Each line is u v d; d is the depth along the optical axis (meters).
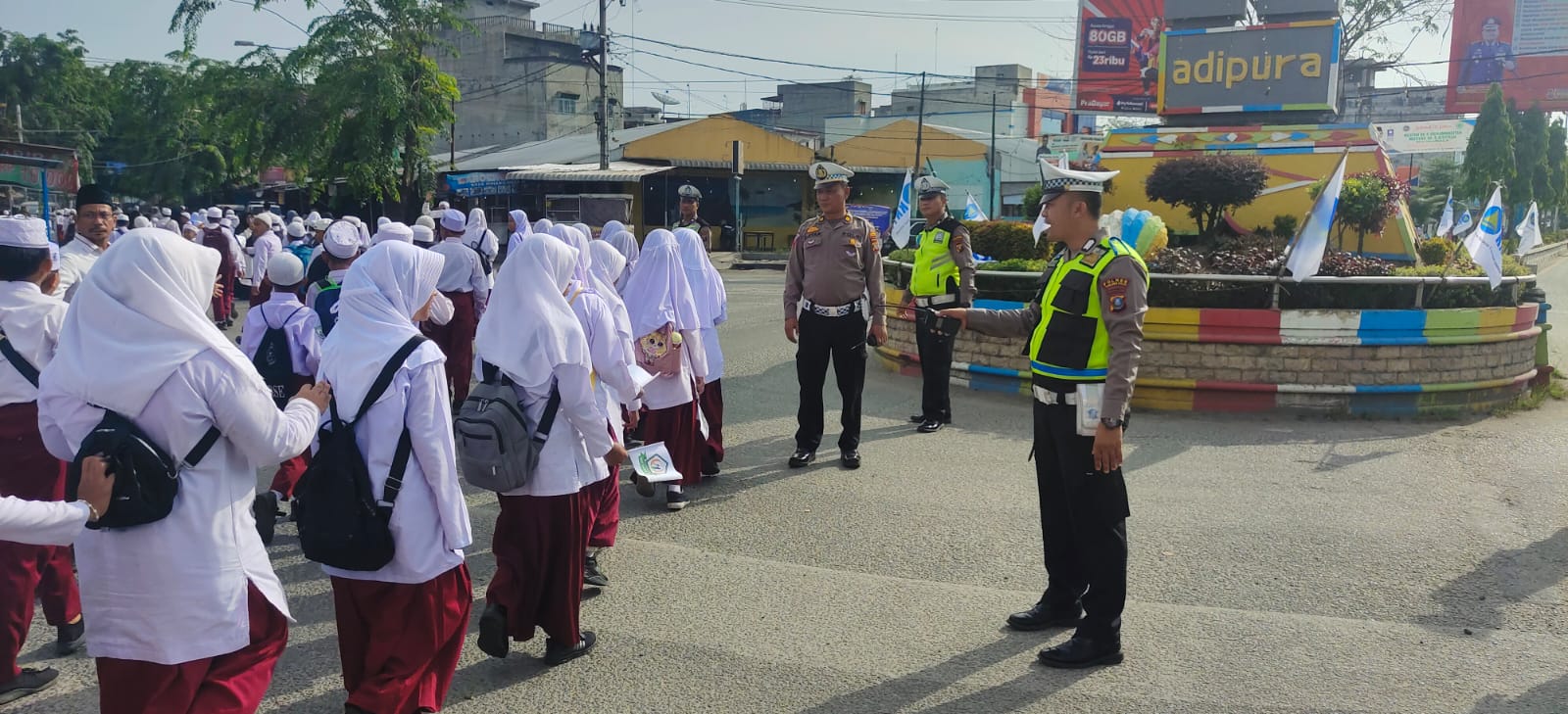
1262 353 9.10
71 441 2.95
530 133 56.66
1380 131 17.45
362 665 3.69
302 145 30.16
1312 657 4.44
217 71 31.16
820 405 7.66
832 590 5.29
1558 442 8.16
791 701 4.10
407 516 3.54
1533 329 9.95
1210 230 15.34
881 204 45.50
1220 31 18.05
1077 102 41.59
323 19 30.14
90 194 7.52
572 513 4.36
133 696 2.99
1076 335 4.34
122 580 2.95
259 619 3.19
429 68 30.91
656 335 6.50
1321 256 8.67
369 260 3.63
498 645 4.18
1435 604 5.02
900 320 11.40
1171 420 8.93
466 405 4.14
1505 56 42.47
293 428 3.19
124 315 2.89
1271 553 5.74
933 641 4.66
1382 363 9.05
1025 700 4.08
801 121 64.31
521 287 4.23
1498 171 40.16
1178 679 4.25
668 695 4.16
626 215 18.31
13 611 4.07
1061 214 4.43
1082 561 4.53
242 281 19.06
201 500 2.99
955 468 7.58
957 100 58.06
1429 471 7.35
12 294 4.34
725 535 6.17
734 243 38.59
